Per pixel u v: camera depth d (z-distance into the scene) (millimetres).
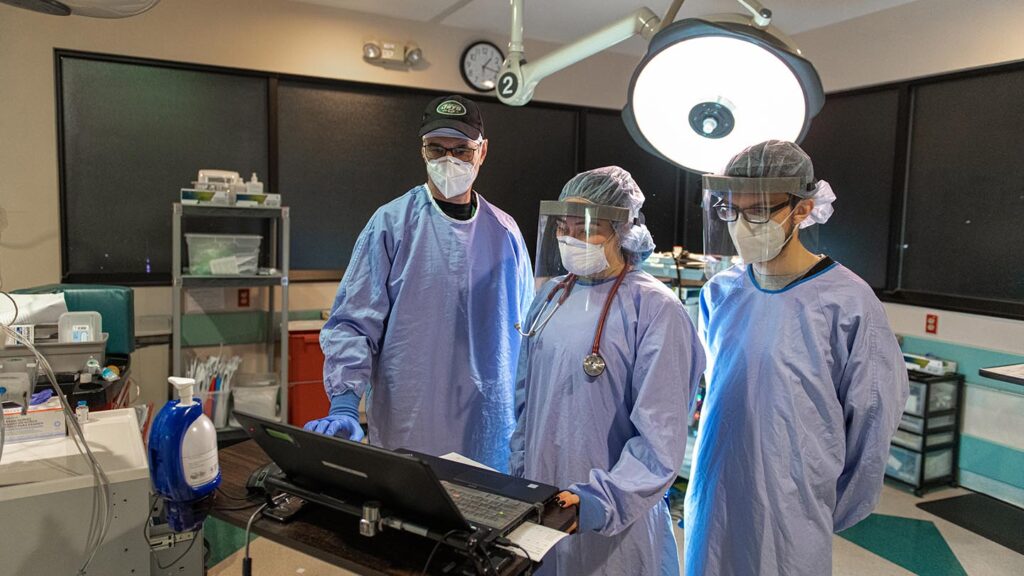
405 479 971
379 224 1900
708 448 1604
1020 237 3492
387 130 4484
